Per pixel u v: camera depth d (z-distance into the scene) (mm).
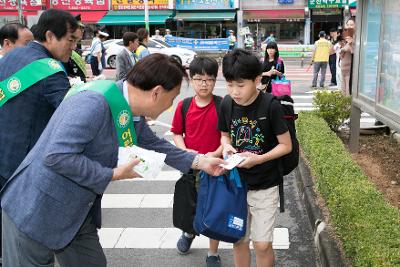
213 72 3357
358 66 6234
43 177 2096
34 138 3121
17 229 2166
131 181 5977
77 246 2371
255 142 2984
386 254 2691
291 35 31422
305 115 7262
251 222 3072
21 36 4246
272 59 7660
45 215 2111
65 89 3084
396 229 3070
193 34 31344
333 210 3891
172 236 4316
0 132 3090
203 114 3449
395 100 4977
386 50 5242
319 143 5535
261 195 3014
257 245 3012
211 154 3256
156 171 2240
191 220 3293
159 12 30234
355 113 6430
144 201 5250
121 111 2195
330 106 7387
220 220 2844
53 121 2160
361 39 6148
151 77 2186
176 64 2270
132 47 8031
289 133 2945
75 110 2078
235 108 3025
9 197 2205
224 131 3201
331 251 3625
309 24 30719
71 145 2018
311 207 4574
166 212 4910
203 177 2945
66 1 30516
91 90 2160
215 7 30453
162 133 8562
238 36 30750
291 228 4504
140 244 4168
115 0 30375
